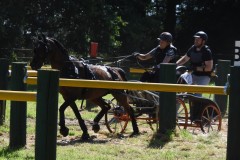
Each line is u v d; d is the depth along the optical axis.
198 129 14.22
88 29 35.50
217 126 14.95
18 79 10.50
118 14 41.84
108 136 13.02
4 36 32.88
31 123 14.56
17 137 10.54
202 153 10.64
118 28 37.06
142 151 10.81
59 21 35.19
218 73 18.31
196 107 13.27
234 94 7.93
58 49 12.75
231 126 7.99
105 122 14.36
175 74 12.32
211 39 47.25
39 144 6.66
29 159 9.66
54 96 6.67
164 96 12.49
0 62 13.16
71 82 9.97
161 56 14.16
